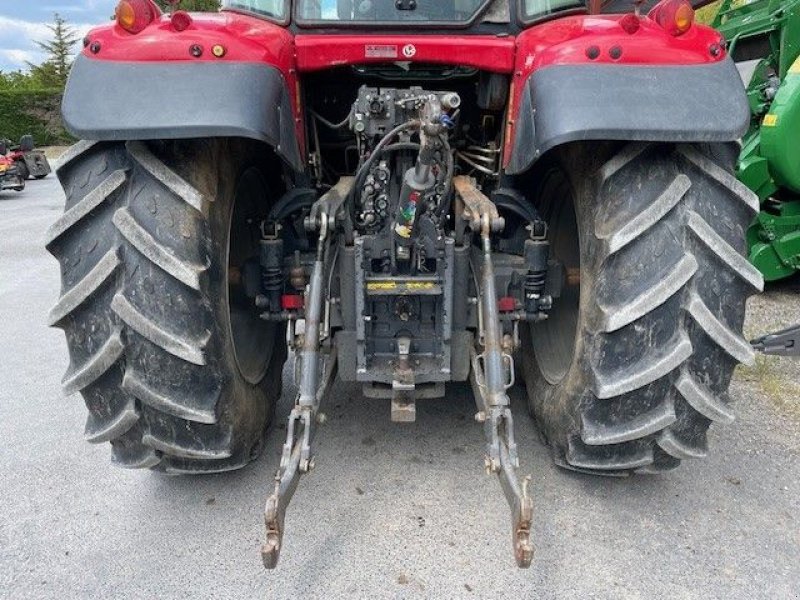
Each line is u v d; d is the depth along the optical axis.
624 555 2.11
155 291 1.91
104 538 2.23
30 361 3.86
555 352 2.74
